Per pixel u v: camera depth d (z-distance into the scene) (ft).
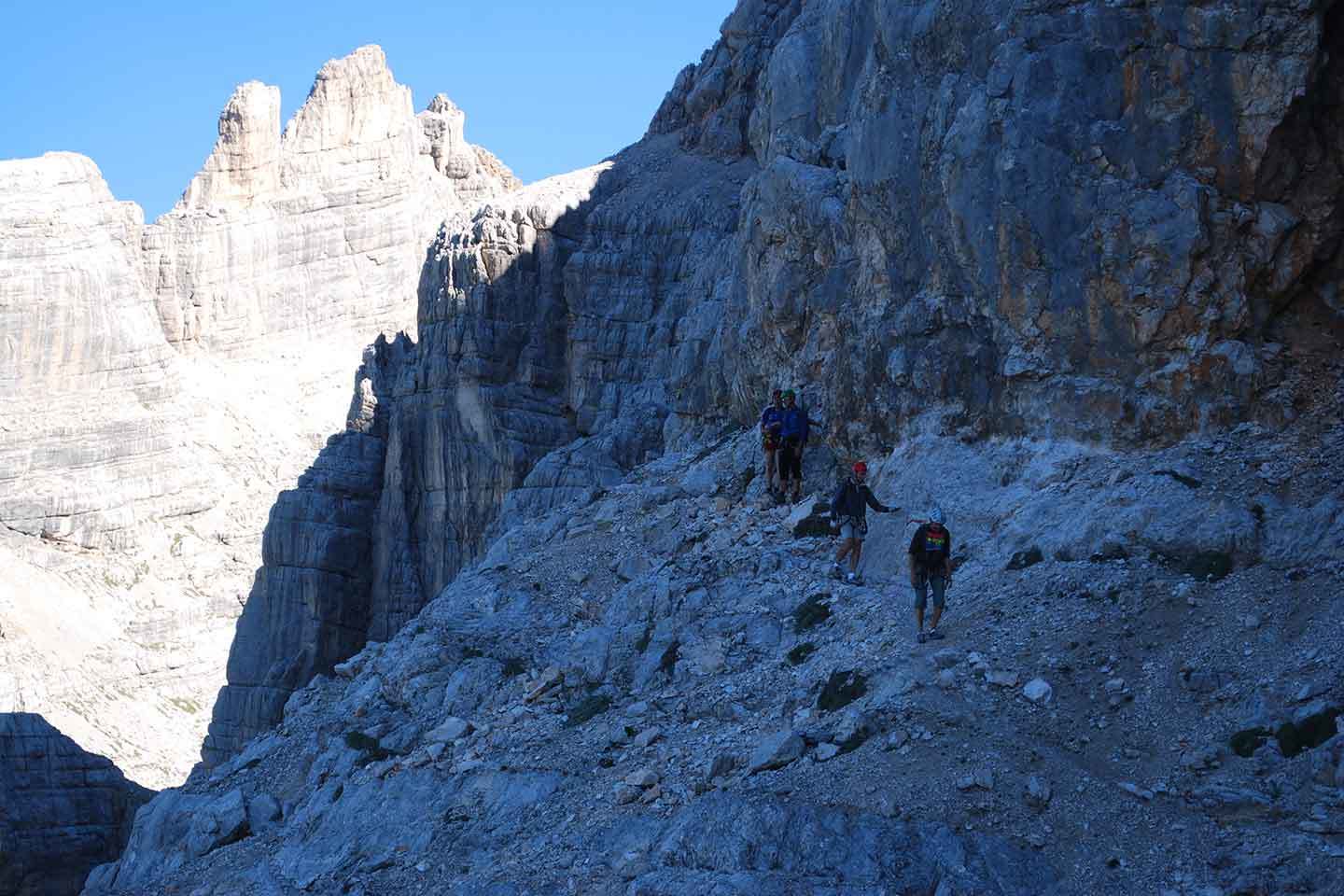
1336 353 75.20
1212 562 65.16
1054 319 78.18
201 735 266.77
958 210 81.56
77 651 271.90
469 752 74.95
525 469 154.51
